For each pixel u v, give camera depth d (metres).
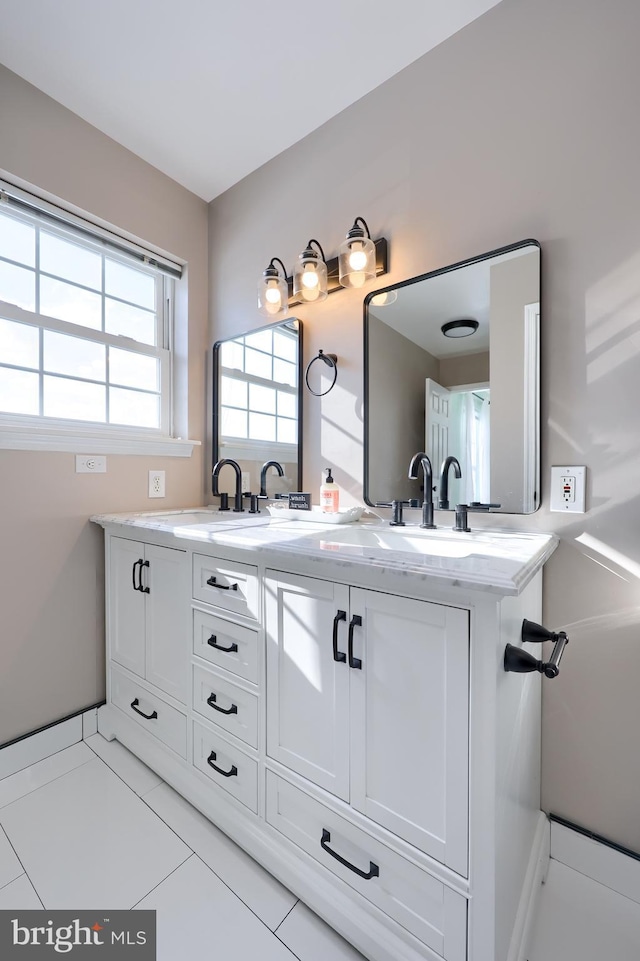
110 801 1.35
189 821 1.27
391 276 1.47
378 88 1.51
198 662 1.32
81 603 1.69
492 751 0.74
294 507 1.67
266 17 1.27
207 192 2.06
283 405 1.79
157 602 1.47
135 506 1.85
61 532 1.63
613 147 1.08
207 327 2.13
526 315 1.20
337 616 0.95
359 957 0.91
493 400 1.26
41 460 1.58
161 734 1.46
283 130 1.70
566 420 1.15
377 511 1.50
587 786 1.13
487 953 0.75
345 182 1.60
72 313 1.71
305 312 1.73
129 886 1.07
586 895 1.07
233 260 2.00
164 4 1.24
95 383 1.78
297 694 1.05
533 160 1.19
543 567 1.18
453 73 1.33
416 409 1.41
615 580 1.09
